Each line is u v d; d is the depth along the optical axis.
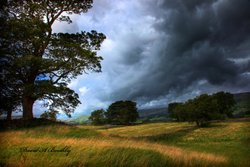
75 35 32.28
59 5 31.31
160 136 61.62
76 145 13.28
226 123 91.56
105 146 13.26
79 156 11.21
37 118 29.70
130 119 144.75
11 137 15.77
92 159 11.07
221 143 43.94
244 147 35.12
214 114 88.50
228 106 131.25
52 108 29.78
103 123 146.75
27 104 29.42
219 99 128.75
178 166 12.16
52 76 30.23
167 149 17.09
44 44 29.16
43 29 28.14
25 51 28.75
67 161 10.59
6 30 26.31
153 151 13.78
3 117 29.25
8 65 26.72
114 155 11.59
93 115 147.88
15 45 27.39
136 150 13.23
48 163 10.29
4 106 27.14
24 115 29.20
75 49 29.08
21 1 29.61
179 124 105.62
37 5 29.78
